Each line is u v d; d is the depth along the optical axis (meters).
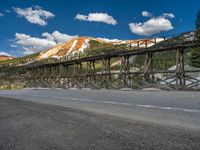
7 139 8.19
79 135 8.15
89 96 25.53
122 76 36.22
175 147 6.37
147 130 8.26
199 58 48.31
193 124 8.78
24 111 15.33
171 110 12.45
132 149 6.42
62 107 16.34
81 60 46.94
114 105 16.12
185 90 25.84
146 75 31.48
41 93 37.38
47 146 7.18
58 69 59.06
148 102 16.75
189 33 27.62
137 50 33.25
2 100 25.67
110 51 41.31
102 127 9.12
